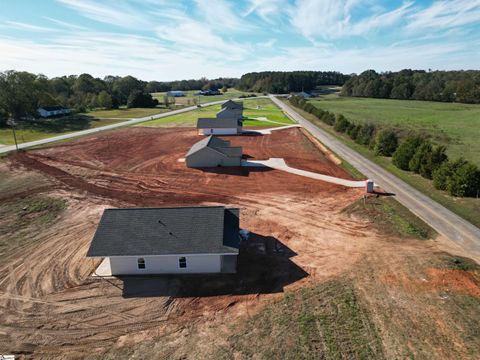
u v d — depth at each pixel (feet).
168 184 133.69
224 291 67.67
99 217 103.45
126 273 73.51
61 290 68.80
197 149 157.99
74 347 54.29
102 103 429.79
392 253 79.66
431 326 55.62
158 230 74.43
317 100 528.22
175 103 506.48
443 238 85.66
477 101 449.89
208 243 71.72
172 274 73.36
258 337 54.80
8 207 111.65
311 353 51.01
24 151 187.01
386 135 170.71
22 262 79.25
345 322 57.26
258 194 121.70
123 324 59.16
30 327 58.85
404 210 102.37
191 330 57.26
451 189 112.47
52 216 104.63
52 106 354.33
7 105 293.84
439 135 213.25
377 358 49.67
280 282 70.03
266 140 216.13
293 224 96.94
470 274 69.97
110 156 177.37
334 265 75.66
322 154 179.22
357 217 100.53
